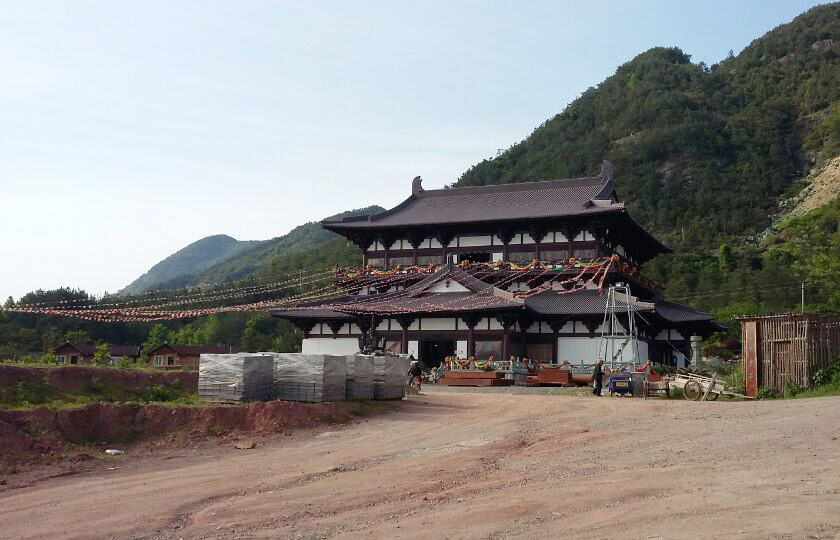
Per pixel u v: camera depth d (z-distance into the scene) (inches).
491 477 872.3
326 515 738.8
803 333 1711.4
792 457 857.5
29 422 1085.8
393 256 3481.8
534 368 2775.6
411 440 1179.3
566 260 3075.8
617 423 1275.8
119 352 4121.6
